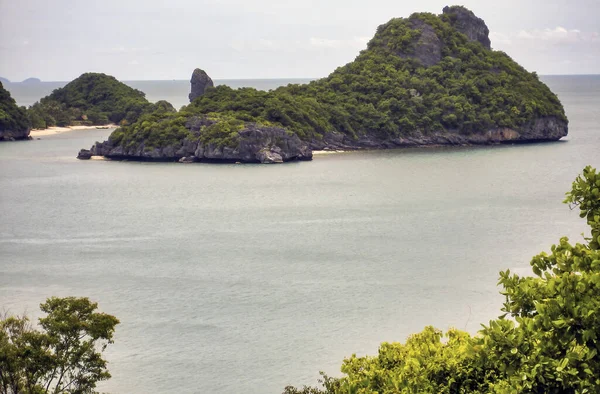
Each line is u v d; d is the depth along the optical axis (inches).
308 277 3353.8
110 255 3927.2
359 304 2908.5
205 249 4035.4
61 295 3129.9
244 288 3189.0
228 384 2202.3
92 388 1989.4
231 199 5866.1
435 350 1278.3
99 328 1815.9
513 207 5216.5
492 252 3779.5
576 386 1032.2
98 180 7135.8
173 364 2356.1
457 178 6855.3
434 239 4136.3
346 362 1433.3
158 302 3009.4
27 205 5738.2
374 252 3836.1
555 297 1082.1
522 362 1061.1
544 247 3885.3
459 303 2893.7
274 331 2632.9
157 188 6565.0
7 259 3855.8
